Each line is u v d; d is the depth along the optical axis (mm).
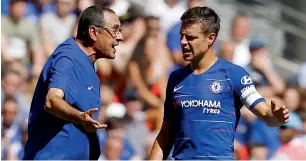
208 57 18625
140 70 34344
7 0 33656
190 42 18500
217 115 18391
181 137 18594
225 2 41719
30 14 34406
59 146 18766
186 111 18547
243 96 18391
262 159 32562
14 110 30406
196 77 18594
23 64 33094
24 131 30656
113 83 34094
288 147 32094
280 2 44000
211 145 18328
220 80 18469
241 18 39031
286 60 43250
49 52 34062
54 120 18812
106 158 30203
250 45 37812
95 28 19047
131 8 36156
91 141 19109
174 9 37094
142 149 31750
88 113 17547
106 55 19156
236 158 32438
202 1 38719
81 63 18812
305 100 34750
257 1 43156
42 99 18875
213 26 18547
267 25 42938
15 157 29953
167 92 18984
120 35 19297
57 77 18391
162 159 19219
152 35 34844
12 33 33406
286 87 36719
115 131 30500
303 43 44062
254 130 33062
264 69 37562
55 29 34562
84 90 18781
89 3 35406
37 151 18859
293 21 44156
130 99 32812
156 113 33562
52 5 34938
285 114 17641
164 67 35031
